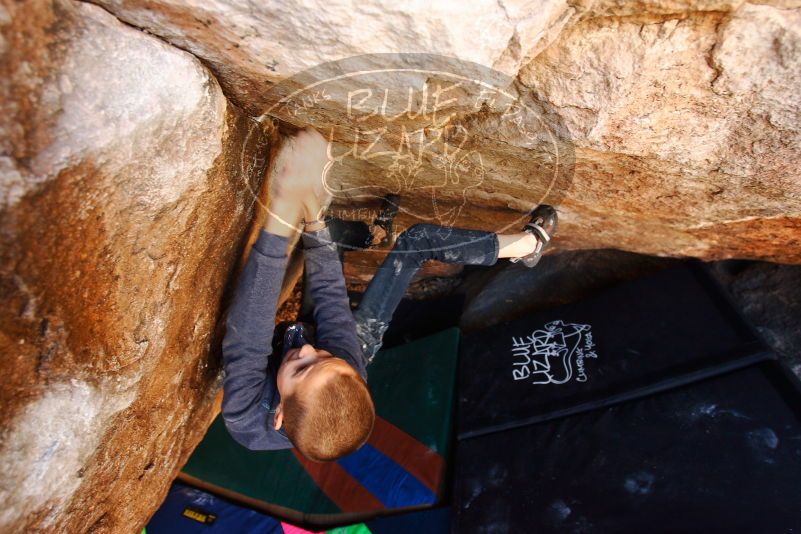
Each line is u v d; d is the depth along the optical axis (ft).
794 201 3.79
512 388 6.44
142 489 4.20
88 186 2.33
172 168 2.71
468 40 2.34
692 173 3.59
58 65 2.09
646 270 6.94
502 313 7.76
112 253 2.68
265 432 3.95
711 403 5.23
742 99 2.79
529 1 2.21
